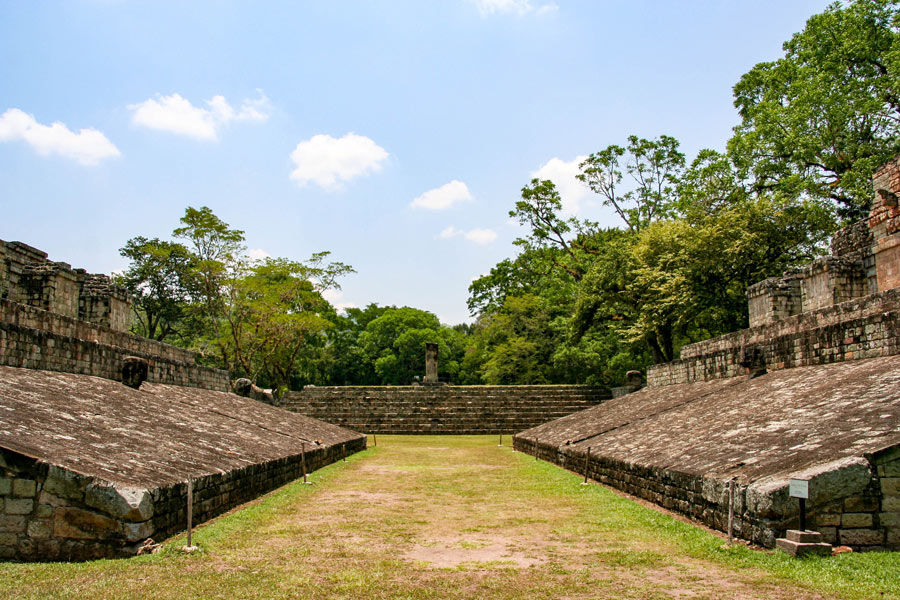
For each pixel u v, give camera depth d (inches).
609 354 1731.1
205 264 1576.0
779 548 301.9
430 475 678.5
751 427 456.4
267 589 263.0
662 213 1672.0
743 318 1142.3
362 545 347.6
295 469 643.5
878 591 243.6
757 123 1275.8
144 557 301.3
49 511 299.7
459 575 287.4
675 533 366.3
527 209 1919.3
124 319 901.2
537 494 537.0
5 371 464.4
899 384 389.7
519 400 1572.3
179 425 539.5
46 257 826.8
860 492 301.9
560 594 257.8
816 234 1114.1
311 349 2393.0
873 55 1178.6
